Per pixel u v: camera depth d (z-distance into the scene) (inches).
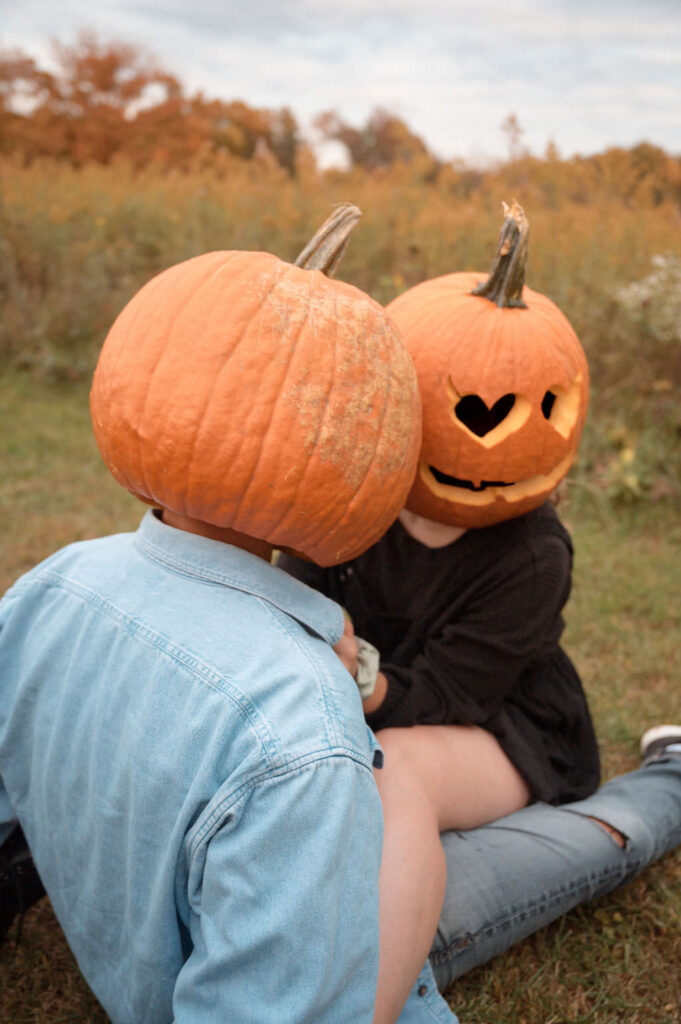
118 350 46.6
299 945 38.8
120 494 179.2
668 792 77.1
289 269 48.3
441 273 246.5
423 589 70.7
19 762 51.8
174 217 288.7
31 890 62.3
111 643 46.2
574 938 74.7
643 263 224.8
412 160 315.6
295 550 52.4
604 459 195.2
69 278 271.4
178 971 45.1
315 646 46.1
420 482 64.1
